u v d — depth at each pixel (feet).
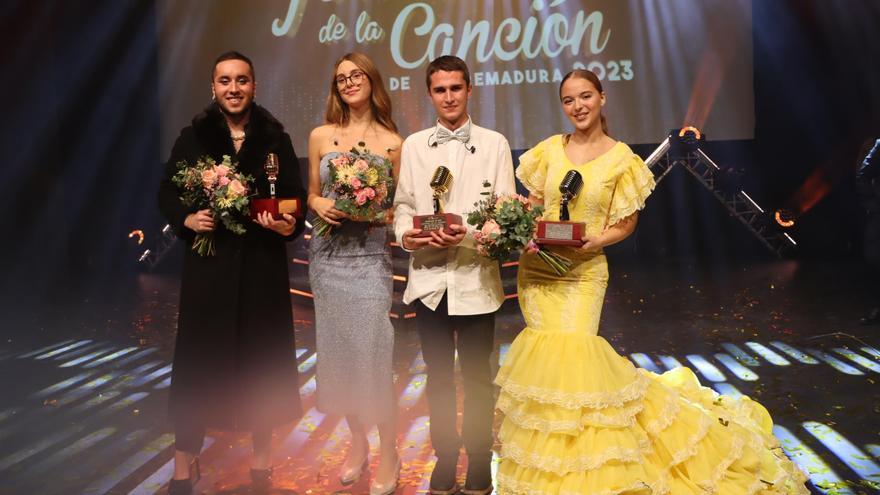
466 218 9.71
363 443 10.51
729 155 35.50
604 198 9.36
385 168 9.71
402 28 31.01
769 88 34.35
